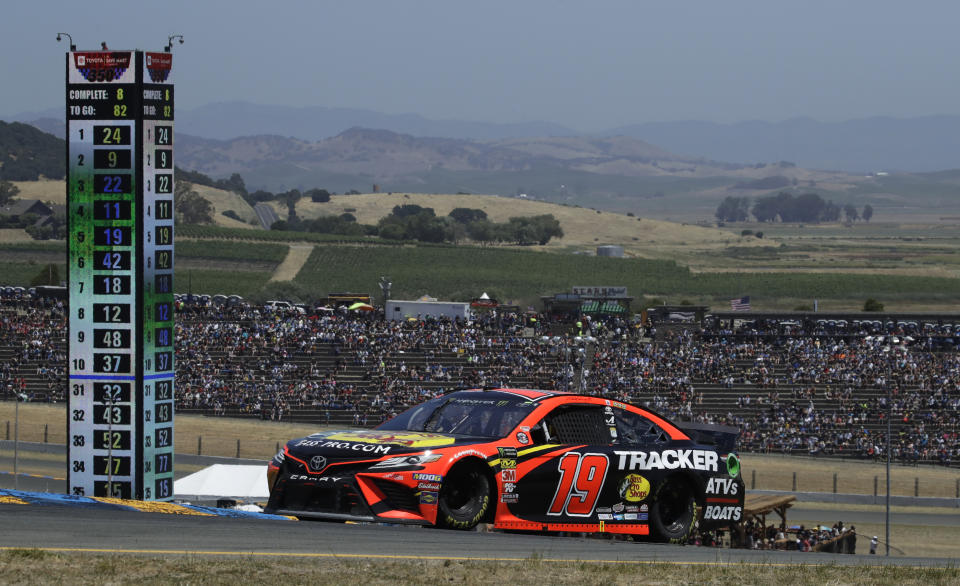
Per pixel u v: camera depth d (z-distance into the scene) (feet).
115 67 620.08
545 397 176.86
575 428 176.65
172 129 636.89
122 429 629.51
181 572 114.52
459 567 128.57
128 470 629.10
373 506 154.71
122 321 626.23
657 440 187.21
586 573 131.03
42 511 148.77
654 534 183.83
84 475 633.20
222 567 118.52
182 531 139.13
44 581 106.11
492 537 155.53
